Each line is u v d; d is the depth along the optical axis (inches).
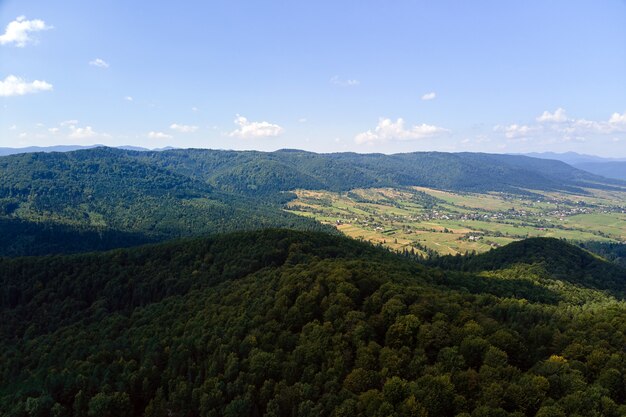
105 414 2719.0
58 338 4143.7
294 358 2699.3
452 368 2386.8
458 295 3432.6
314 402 2374.5
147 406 2753.4
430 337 2645.2
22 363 3791.8
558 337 2687.0
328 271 3757.4
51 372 3294.8
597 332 2748.5
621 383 2190.0
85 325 4466.0
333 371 2519.7
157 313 4239.7
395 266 4680.1
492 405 2092.8
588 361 2405.3
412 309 2935.5
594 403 2017.7
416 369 2434.8
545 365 2354.8
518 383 2204.7
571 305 4402.1
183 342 3238.2
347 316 2935.5
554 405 2028.8
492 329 2701.8
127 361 3245.6
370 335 2778.1
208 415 2472.9
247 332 3125.0
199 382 2787.9
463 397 2159.2
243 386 2576.3
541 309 3393.2
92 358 3356.3
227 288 4343.0
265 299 3531.0
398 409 2142.0
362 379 2402.8
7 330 4662.9
